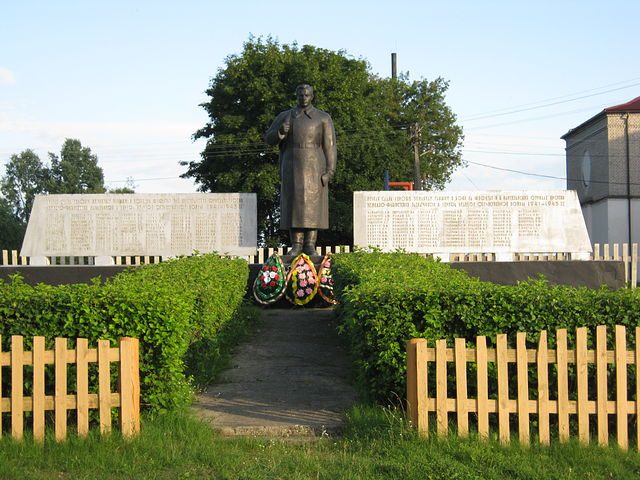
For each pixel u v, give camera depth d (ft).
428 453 19.30
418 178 129.08
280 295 50.11
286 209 53.06
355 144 112.27
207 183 119.34
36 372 20.30
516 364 21.08
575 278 55.52
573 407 20.71
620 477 18.49
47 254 61.21
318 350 36.06
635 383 21.16
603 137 130.41
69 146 208.03
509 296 22.67
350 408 24.07
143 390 22.27
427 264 37.70
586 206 140.36
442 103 159.94
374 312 22.99
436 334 22.70
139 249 61.21
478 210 60.44
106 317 22.25
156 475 18.42
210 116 118.01
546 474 18.40
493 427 21.53
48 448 19.70
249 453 20.21
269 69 109.60
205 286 30.37
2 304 22.21
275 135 53.16
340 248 58.75
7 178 208.54
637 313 22.16
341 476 18.15
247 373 30.96
